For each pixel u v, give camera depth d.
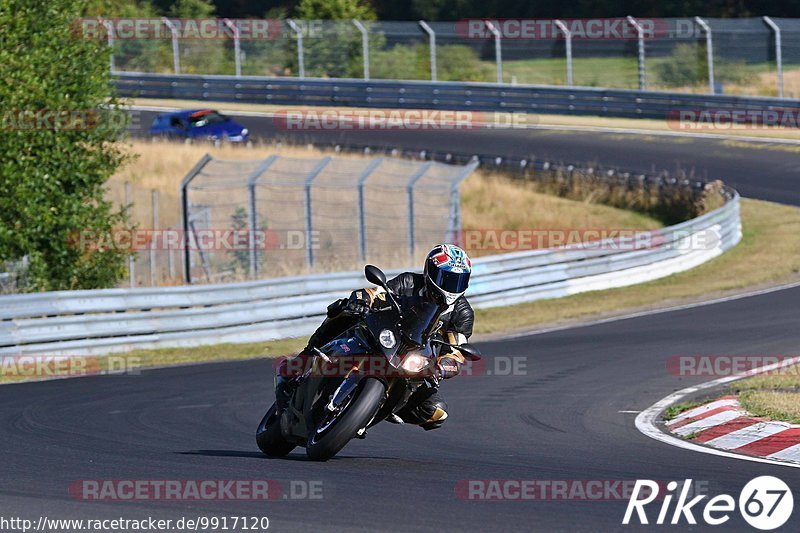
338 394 27.12
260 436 30.03
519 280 80.62
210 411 41.25
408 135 145.00
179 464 27.66
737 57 166.12
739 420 35.84
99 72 76.12
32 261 73.00
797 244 97.19
